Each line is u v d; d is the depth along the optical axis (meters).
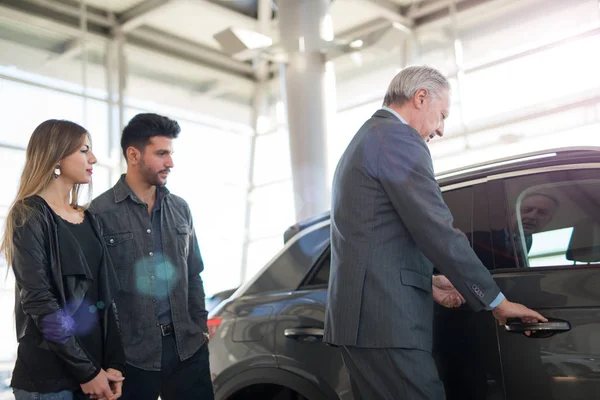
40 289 1.88
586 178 2.11
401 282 1.91
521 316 1.90
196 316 2.57
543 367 1.93
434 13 11.93
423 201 1.87
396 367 1.86
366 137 2.01
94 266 2.06
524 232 2.12
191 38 12.52
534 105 10.62
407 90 2.06
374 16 11.87
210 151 13.13
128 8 11.67
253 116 13.86
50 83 11.09
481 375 2.03
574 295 1.93
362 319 1.90
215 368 2.57
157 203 2.53
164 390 2.47
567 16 10.43
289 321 2.41
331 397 2.25
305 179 9.48
